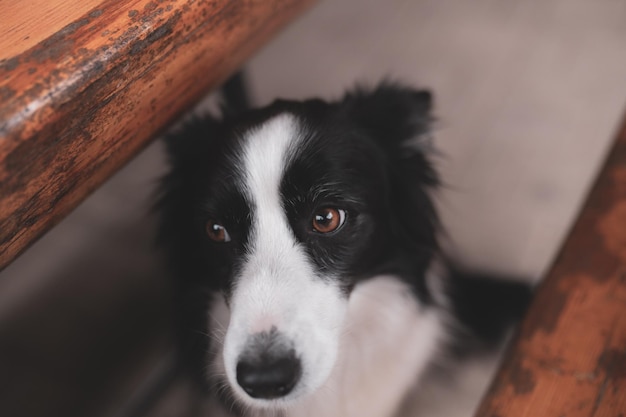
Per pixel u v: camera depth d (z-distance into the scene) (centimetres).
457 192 171
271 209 103
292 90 194
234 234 107
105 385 145
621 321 87
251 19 101
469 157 180
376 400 135
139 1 79
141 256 167
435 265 142
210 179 108
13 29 75
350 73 198
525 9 211
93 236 171
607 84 192
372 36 208
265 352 93
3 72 70
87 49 73
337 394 128
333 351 100
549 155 179
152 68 82
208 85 105
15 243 81
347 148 110
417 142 124
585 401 80
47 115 69
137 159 179
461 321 144
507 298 149
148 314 156
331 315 103
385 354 134
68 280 165
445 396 136
